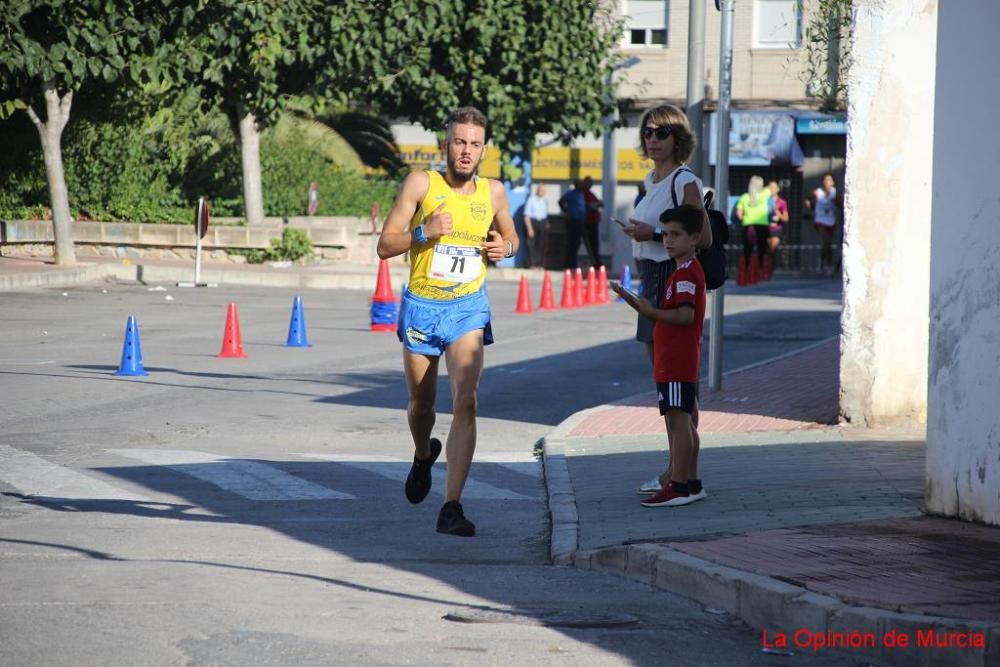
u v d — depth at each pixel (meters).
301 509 12.97
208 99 47.41
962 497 11.19
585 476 14.09
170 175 51.38
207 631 8.09
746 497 12.51
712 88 59.75
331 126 59.84
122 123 49.84
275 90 46.06
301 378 22.42
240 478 14.35
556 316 34.81
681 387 12.12
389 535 11.89
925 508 11.58
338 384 21.83
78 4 42.50
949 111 11.32
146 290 38.91
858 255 16.53
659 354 12.20
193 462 15.20
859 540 10.36
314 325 31.05
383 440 17.09
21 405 18.84
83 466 14.81
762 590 8.73
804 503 12.15
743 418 17.69
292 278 43.59
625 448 15.82
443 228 11.23
